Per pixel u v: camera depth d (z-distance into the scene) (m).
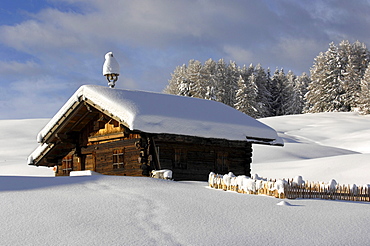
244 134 22.03
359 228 9.77
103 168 21.50
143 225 9.37
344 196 14.97
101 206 10.81
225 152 22.61
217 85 110.81
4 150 58.06
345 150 54.69
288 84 118.25
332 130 70.38
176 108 21.48
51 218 9.73
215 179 15.91
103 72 23.16
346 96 95.12
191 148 21.52
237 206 11.57
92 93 19.59
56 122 21.61
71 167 23.70
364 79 88.06
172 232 8.98
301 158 46.66
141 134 19.30
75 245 8.12
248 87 102.88
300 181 14.67
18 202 11.03
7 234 8.67
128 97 20.23
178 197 12.20
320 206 12.47
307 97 104.00
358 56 100.88
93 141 22.02
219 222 9.84
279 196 13.76
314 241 8.70
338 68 97.81
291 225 9.84
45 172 40.62
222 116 23.02
